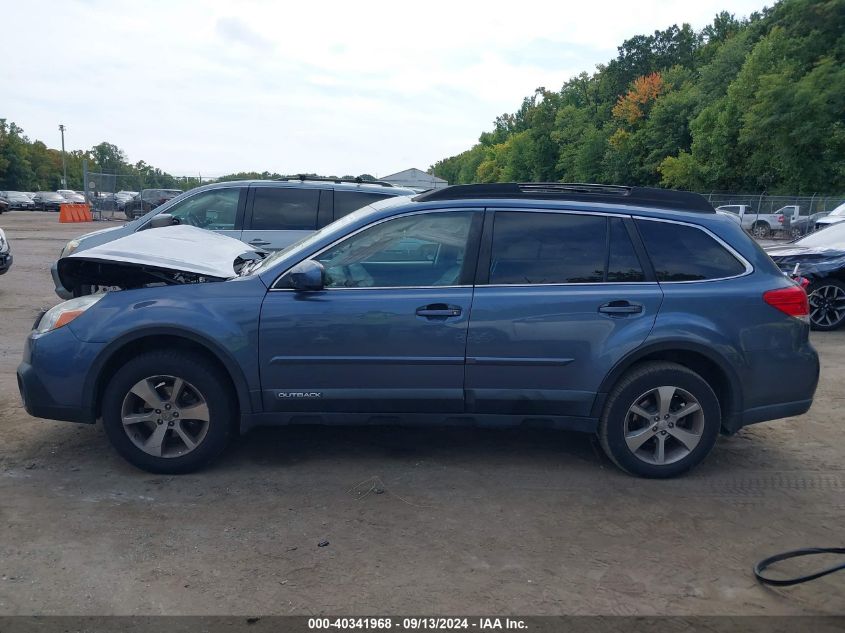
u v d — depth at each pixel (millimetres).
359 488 4227
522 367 4238
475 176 128750
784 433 5383
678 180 53562
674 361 4438
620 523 3852
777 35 47531
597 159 70375
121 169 117250
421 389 4277
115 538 3576
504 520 3854
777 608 3111
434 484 4305
